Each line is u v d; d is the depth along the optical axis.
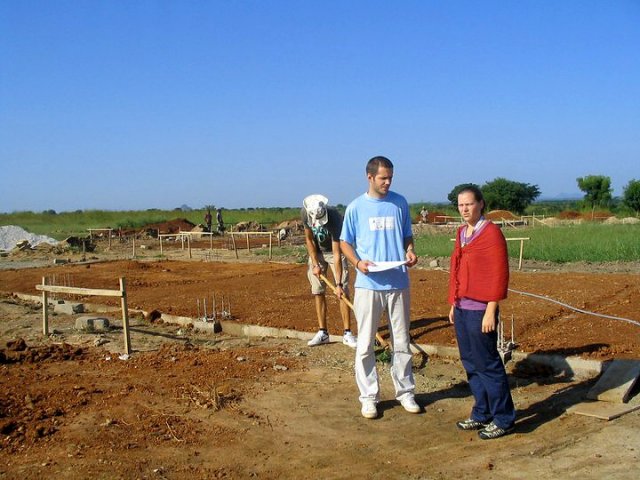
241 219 49.78
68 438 4.89
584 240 18.30
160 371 6.68
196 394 5.87
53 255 24.02
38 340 8.32
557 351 6.41
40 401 5.73
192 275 15.45
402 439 4.82
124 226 43.56
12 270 17.66
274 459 4.53
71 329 9.01
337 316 8.95
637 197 45.53
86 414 5.41
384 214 5.30
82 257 22.23
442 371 6.41
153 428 5.09
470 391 5.81
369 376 5.31
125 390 6.02
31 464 4.46
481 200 4.79
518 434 4.77
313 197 7.05
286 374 6.45
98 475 4.28
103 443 4.80
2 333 8.88
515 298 9.55
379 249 5.29
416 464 4.38
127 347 7.42
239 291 11.95
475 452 4.52
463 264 4.82
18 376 6.55
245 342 7.96
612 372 5.63
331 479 4.20
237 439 4.88
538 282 11.33
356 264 5.23
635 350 6.32
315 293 7.49
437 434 4.89
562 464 4.23
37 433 4.95
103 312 10.40
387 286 5.22
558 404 5.29
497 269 4.61
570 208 56.94
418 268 14.79
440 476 4.18
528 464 4.27
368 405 5.25
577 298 9.41
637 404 5.13
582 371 6.00
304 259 18.70
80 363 7.09
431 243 20.14
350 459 4.49
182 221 40.34
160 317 9.51
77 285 13.73
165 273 15.98
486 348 4.71
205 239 32.59
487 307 4.64
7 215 49.34
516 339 7.10
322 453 4.61
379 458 4.50
